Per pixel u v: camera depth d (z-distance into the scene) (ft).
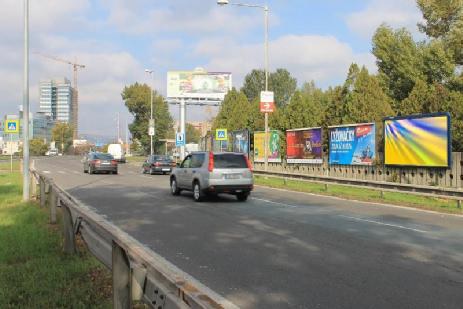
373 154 85.10
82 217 23.17
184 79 246.68
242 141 142.10
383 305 19.84
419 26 123.13
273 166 122.31
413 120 74.79
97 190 74.84
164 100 284.20
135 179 103.96
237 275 24.62
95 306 18.24
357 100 104.73
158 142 286.66
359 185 70.69
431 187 59.57
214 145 175.83
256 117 168.55
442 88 96.37
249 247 31.65
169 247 31.55
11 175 110.42
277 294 21.40
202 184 59.62
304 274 24.84
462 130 90.02
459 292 21.66
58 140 515.50
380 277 24.27
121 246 15.01
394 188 65.00
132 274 15.10
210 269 25.80
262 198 65.77
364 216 47.73
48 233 32.22
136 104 274.98
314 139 102.89
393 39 138.31
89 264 24.26
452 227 41.22
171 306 11.80
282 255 29.30
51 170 141.69
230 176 59.36
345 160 92.58
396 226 41.29
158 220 43.70
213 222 42.68
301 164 108.58
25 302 18.80
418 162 74.13
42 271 22.95
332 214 48.91
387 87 139.74
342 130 93.45
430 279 23.89
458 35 113.91
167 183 91.35
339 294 21.38
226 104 193.67
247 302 20.26
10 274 22.59
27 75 54.70
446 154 69.21
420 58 131.85
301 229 39.09
